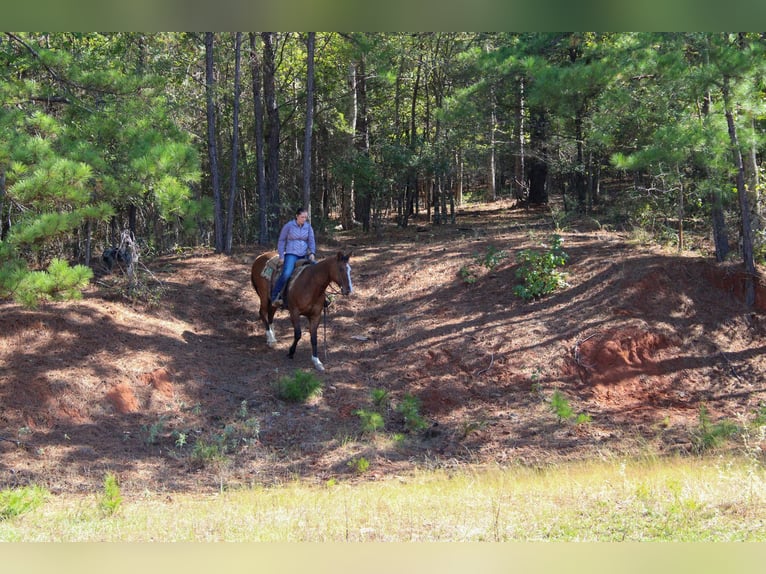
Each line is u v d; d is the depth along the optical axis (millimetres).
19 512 7812
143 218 21969
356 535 6820
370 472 10641
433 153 26312
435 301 16828
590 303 15859
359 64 27875
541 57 17641
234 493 9281
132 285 15336
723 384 14430
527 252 17188
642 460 10555
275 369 13906
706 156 15172
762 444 11266
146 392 12141
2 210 11508
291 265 13969
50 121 12352
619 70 15250
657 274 16438
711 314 15875
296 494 8945
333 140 28500
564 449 11727
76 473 9836
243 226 26266
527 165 34875
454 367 14289
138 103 14453
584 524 6895
